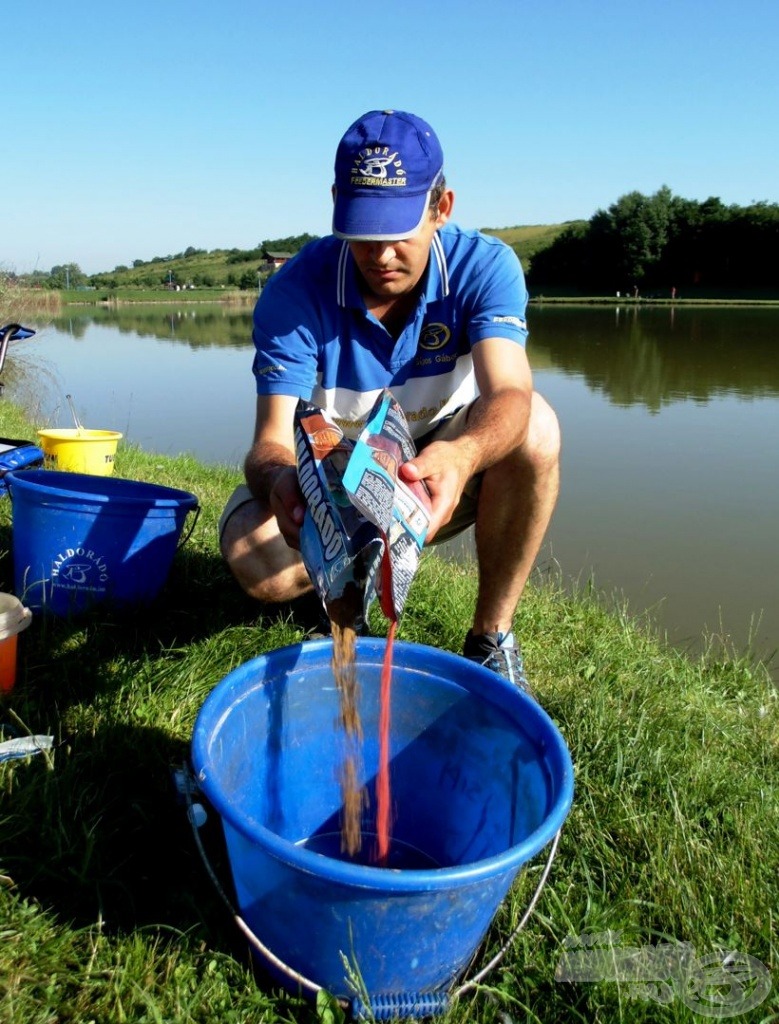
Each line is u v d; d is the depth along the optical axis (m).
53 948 1.63
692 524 5.68
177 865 1.90
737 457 7.50
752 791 2.32
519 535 2.55
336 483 1.71
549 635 3.39
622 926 1.80
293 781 2.12
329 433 1.78
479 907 1.52
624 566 4.91
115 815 2.00
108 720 2.30
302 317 2.41
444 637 3.12
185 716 2.40
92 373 14.86
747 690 3.29
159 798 2.06
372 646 2.07
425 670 2.07
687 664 3.45
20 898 1.75
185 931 1.72
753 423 9.09
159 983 1.62
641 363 14.73
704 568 4.91
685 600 4.45
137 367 16.06
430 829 2.17
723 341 19.45
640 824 2.11
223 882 1.85
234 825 1.45
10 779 2.00
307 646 2.01
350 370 2.49
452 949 1.56
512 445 2.12
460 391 2.60
